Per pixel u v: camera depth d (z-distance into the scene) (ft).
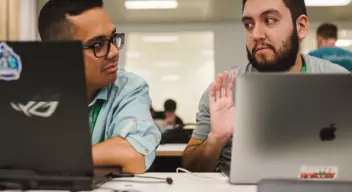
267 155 2.86
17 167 2.69
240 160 2.92
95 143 3.93
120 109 4.09
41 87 2.52
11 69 2.50
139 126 3.76
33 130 2.60
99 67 3.69
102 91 4.11
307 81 2.71
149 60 24.27
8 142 2.65
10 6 10.82
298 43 5.01
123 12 19.13
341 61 6.87
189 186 3.07
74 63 2.45
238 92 2.78
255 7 4.84
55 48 2.43
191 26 21.45
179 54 24.62
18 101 2.56
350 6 18.02
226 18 20.49
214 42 21.35
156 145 3.82
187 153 4.84
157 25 21.57
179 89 25.07
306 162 2.83
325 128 2.77
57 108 2.54
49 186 2.73
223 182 3.24
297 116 2.76
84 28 3.57
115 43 3.84
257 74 2.74
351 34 20.27
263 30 4.86
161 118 13.69
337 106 2.73
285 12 4.81
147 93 4.41
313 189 2.68
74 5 3.61
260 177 2.93
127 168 3.53
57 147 2.62
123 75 4.40
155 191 2.86
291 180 2.73
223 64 21.25
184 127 11.64
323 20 19.98
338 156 2.80
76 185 2.71
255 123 2.81
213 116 3.81
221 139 3.93
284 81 2.72
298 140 2.80
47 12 3.77
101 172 3.17
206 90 5.05
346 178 2.82
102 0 3.77
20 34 11.14
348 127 2.75
